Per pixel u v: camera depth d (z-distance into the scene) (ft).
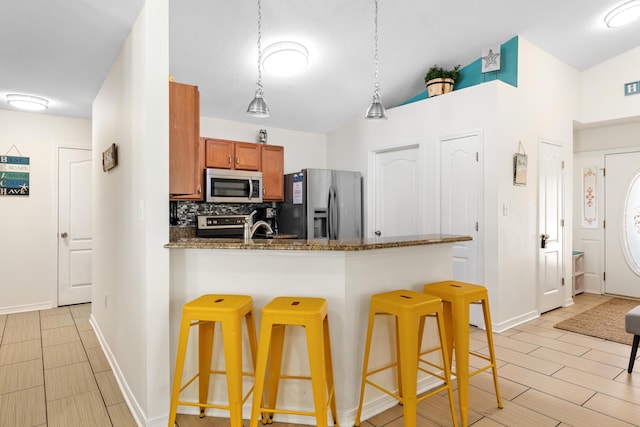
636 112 14.03
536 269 13.12
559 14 11.15
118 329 8.57
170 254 6.95
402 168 14.40
